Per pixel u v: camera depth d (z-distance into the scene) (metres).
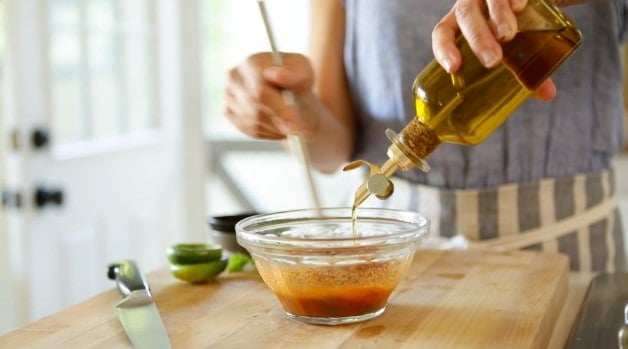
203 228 2.88
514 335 1.01
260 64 1.25
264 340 1.01
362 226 1.14
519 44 1.01
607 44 1.39
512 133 1.38
